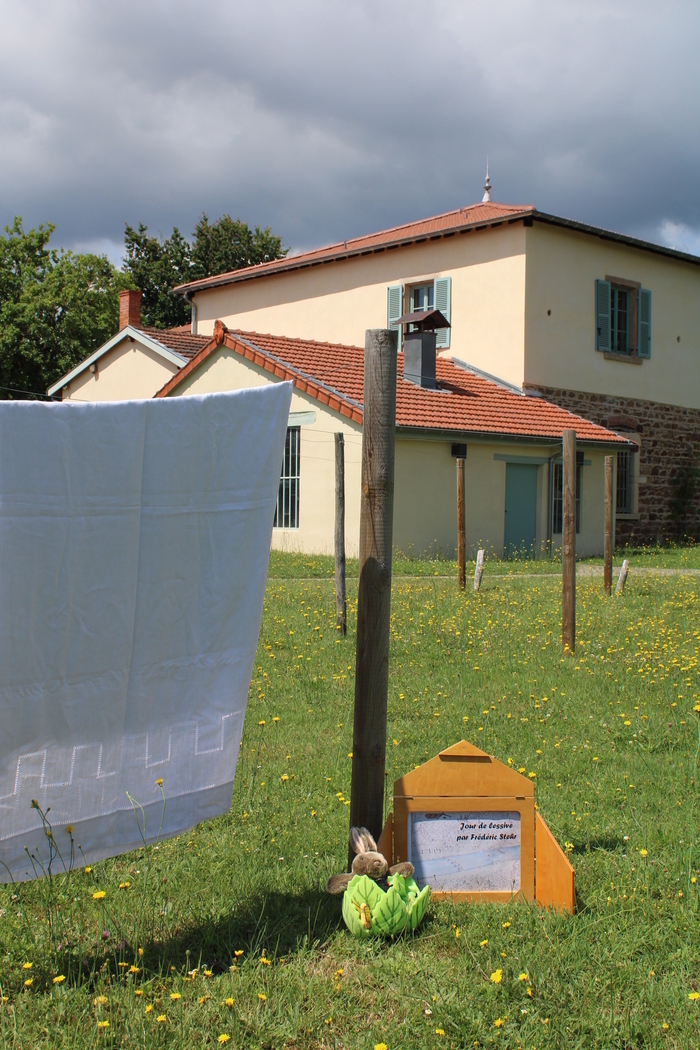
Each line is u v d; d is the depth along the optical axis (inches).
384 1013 114.7
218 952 128.5
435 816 144.6
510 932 132.1
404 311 932.0
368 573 146.8
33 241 1476.4
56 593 120.0
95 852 127.8
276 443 137.6
